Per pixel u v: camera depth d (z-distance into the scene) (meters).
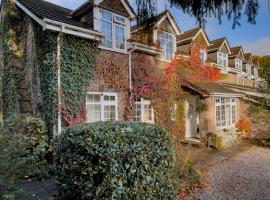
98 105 11.60
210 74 19.80
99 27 11.50
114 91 12.31
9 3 12.37
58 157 5.71
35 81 11.26
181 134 15.59
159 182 5.42
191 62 17.62
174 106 15.45
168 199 5.71
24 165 4.78
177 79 15.91
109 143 4.67
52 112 9.90
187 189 6.98
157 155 5.35
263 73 40.94
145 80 13.90
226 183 7.80
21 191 4.07
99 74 11.61
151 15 5.62
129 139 4.91
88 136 5.03
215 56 21.95
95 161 4.83
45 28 9.48
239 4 4.86
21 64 12.49
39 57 10.78
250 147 13.91
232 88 18.05
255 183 7.82
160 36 15.16
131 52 13.25
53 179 7.93
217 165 10.09
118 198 4.62
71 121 10.33
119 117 12.49
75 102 10.55
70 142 5.30
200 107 14.77
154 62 14.66
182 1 5.07
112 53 12.26
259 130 15.48
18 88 12.08
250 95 16.44
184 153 8.34
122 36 12.91
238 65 26.72
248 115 16.27
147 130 5.41
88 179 4.88
